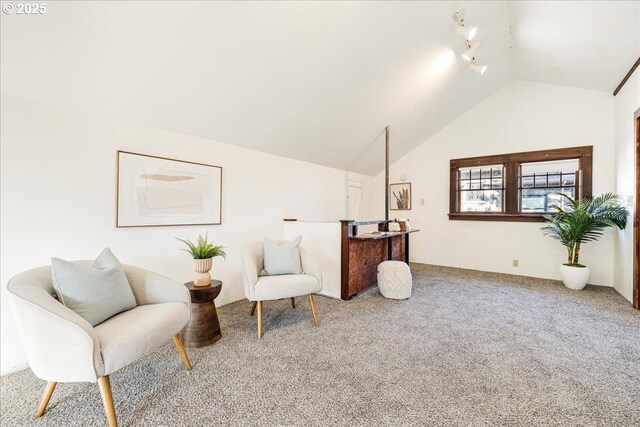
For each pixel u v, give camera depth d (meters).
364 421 1.38
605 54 2.96
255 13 1.96
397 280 3.27
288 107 2.96
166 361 1.93
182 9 1.76
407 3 2.40
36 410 1.47
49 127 1.94
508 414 1.42
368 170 5.55
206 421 1.39
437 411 1.45
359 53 2.67
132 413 1.44
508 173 4.50
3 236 1.78
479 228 4.79
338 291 3.33
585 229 3.52
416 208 5.44
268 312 2.86
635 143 2.93
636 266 2.90
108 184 2.24
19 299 1.30
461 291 3.56
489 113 4.67
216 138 2.99
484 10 2.81
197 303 2.16
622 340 2.21
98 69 1.88
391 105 3.73
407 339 2.25
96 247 2.18
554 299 3.23
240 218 3.29
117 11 1.64
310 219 4.36
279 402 1.52
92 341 1.26
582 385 1.65
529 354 2.01
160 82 2.14
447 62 3.40
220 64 2.20
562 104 4.07
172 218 2.65
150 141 2.50
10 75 1.70
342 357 1.98
